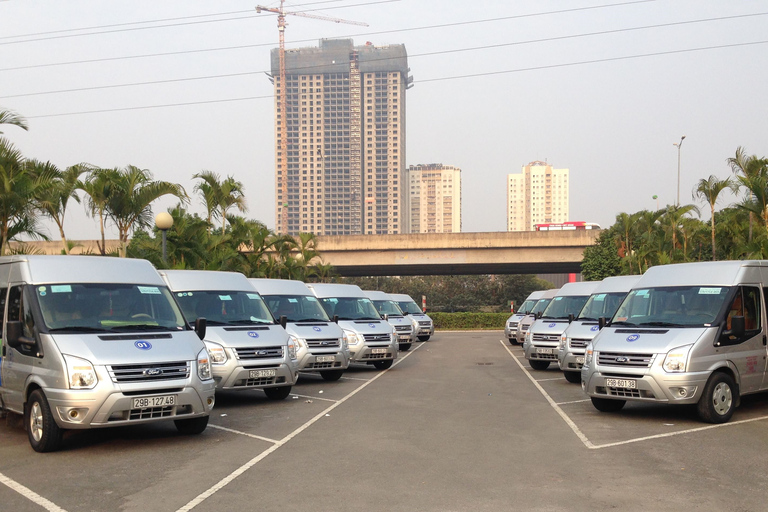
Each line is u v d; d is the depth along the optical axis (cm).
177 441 900
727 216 2920
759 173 2547
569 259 4822
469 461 773
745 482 680
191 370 882
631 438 905
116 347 855
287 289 1697
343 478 700
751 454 807
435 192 16762
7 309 967
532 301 3098
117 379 825
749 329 1090
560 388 1473
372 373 1806
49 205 1717
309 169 15838
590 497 628
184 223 2378
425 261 4962
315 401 1278
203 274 1383
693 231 3544
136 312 949
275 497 632
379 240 4944
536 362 1903
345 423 1030
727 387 1026
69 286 938
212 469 744
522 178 14762
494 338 3709
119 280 981
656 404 1221
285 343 1265
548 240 4766
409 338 2683
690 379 982
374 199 16038
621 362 1039
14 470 751
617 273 4434
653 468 739
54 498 638
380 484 675
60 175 1788
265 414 1122
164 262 1858
